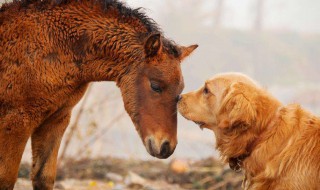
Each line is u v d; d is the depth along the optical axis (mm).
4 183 7840
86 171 12688
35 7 7895
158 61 7785
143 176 12773
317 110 26188
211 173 12648
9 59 7660
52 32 7793
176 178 12633
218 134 6938
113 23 7984
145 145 7770
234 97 6625
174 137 7770
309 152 6547
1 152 7781
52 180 8336
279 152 6633
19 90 7652
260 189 6699
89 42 7906
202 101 7086
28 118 7750
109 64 7980
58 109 8039
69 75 7859
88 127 13062
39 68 7680
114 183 12195
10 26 7762
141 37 7965
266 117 6711
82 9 7973
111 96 15812
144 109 7793
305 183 6492
